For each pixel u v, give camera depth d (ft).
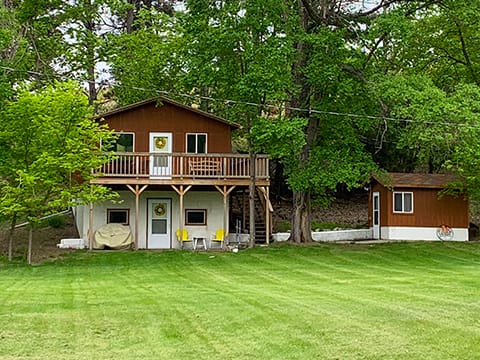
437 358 25.71
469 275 59.52
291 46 77.82
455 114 74.54
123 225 89.40
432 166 115.44
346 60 80.74
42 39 112.98
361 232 100.99
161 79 115.14
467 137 75.61
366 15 85.35
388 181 94.73
